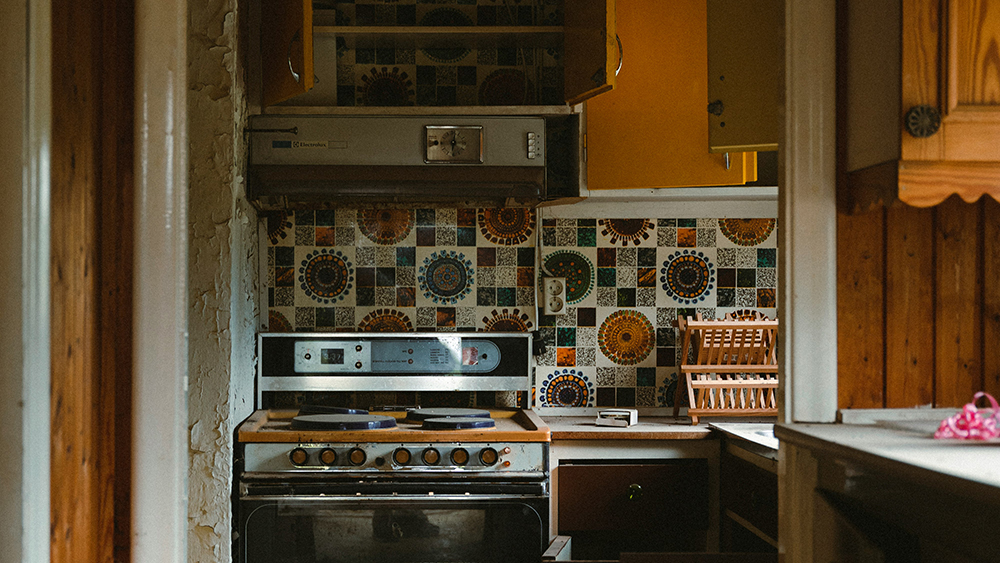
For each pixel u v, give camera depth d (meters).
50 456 0.75
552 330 2.62
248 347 2.27
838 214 1.23
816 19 1.22
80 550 0.84
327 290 2.57
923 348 1.25
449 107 2.28
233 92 2.04
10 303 0.70
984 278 1.25
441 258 2.59
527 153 2.28
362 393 2.55
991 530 0.73
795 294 1.22
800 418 1.22
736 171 2.14
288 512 1.98
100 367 0.90
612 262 2.62
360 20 2.59
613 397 2.62
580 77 2.13
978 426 1.01
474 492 2.01
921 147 1.04
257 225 2.51
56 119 0.77
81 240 0.84
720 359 2.41
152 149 0.92
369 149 2.25
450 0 2.60
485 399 2.58
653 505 2.15
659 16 2.21
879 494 0.95
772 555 1.45
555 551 1.78
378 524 2.00
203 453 1.97
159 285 0.92
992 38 1.04
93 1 0.87
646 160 2.24
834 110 1.22
